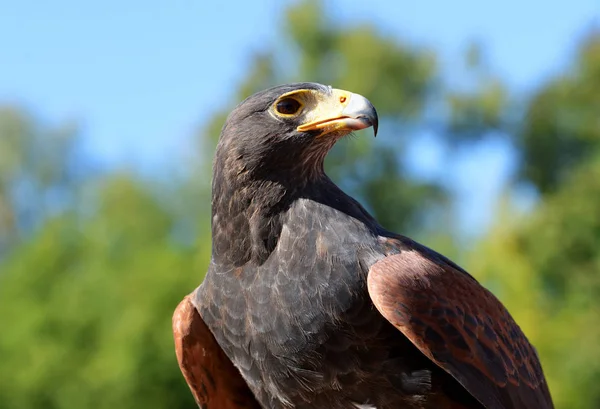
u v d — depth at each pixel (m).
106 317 20.19
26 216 55.72
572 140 26.58
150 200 34.09
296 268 4.89
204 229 26.25
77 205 55.47
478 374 4.85
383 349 4.85
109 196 33.22
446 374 4.94
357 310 4.80
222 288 5.12
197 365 5.45
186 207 34.84
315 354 4.85
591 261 18.98
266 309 4.92
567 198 19.42
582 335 17.17
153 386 18.62
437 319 4.77
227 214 5.20
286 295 4.88
